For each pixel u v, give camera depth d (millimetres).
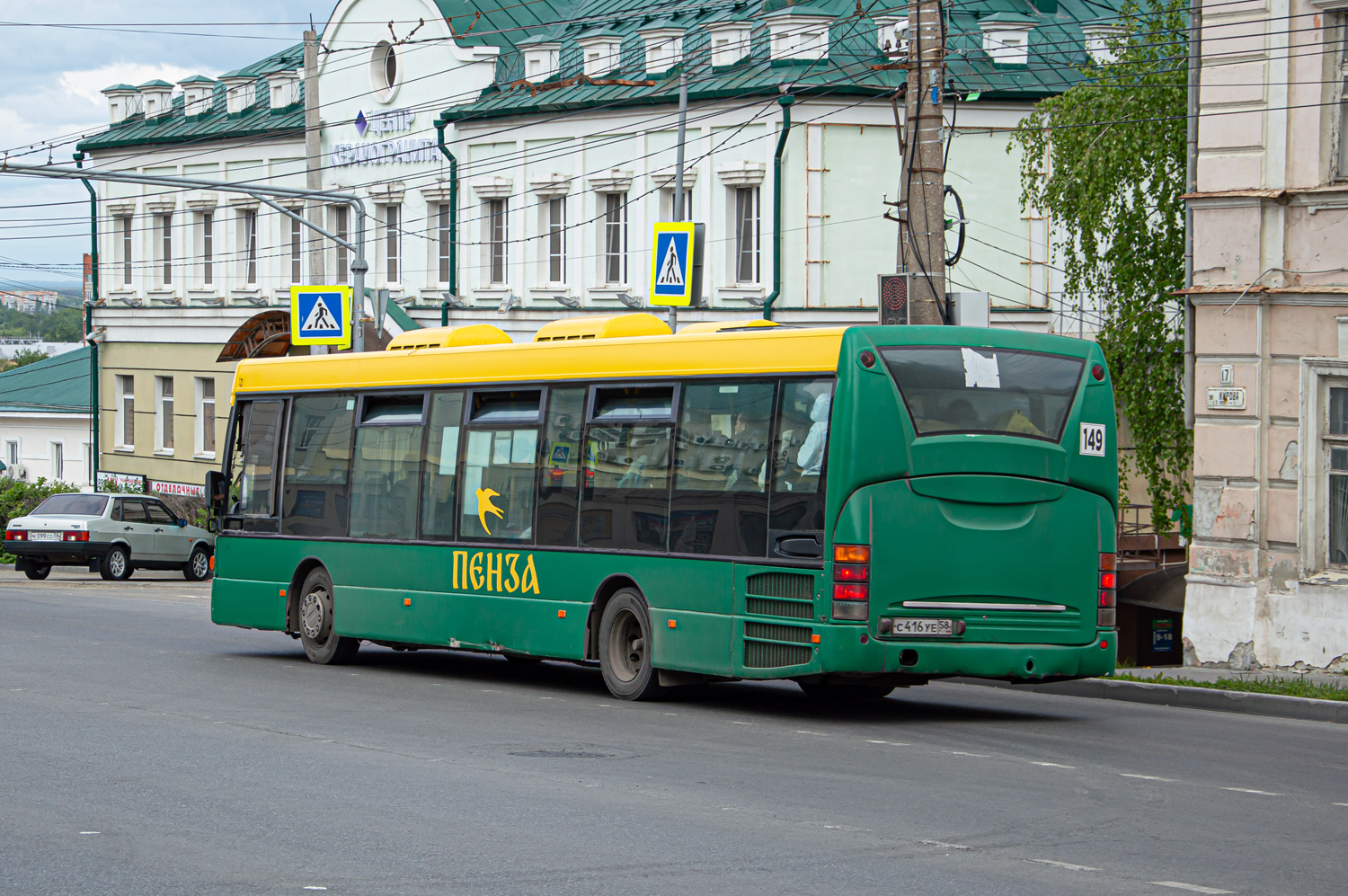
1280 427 18828
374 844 8781
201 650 20750
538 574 16688
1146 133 25406
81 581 38156
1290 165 18766
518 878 7992
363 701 15477
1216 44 19297
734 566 14633
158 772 11078
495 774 11062
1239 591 19031
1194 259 19516
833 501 13773
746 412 14758
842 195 34688
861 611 13664
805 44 35000
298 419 20297
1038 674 14219
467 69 41156
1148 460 25891
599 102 37719
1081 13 38219
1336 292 18266
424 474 18281
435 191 42031
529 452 16969
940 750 12484
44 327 167375
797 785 10703
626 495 15844
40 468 59188
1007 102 35250
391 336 41562
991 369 14219
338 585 19266
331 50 44906
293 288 31594
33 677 16938
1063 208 26734
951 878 8008
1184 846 8844
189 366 50312
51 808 9797
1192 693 16469
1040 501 14266
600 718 14336
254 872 8125
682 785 10625
